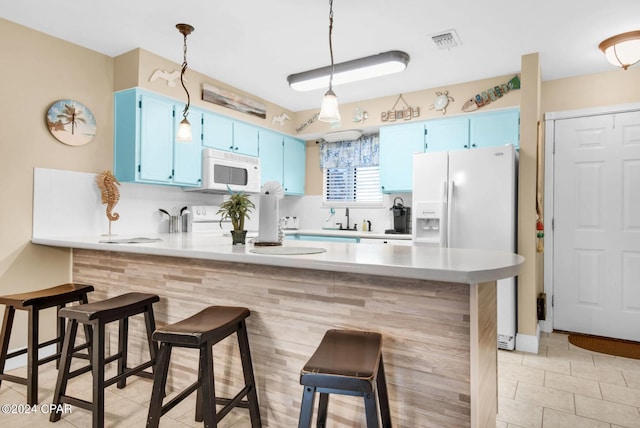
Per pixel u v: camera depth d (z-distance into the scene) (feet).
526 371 8.29
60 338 7.83
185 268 6.94
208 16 8.14
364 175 15.40
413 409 4.89
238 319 5.49
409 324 4.91
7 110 8.29
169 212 11.88
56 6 7.78
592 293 10.74
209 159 11.42
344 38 9.07
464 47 9.41
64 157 9.27
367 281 5.18
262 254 5.44
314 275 5.59
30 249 8.67
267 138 14.10
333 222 15.84
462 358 4.58
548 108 11.22
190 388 5.45
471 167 9.86
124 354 7.26
